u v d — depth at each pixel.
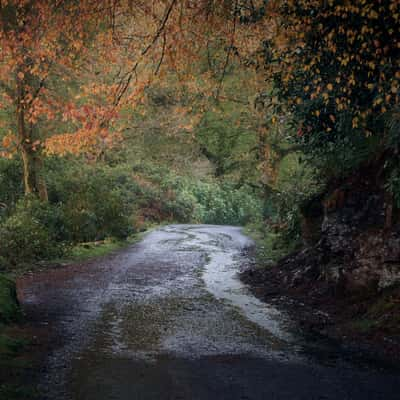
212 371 5.73
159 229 31.03
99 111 9.13
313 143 11.51
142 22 10.40
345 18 7.85
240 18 9.94
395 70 7.65
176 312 9.00
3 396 4.62
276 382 5.39
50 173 23.81
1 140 20.28
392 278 8.62
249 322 8.36
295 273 11.69
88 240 19.94
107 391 5.00
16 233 14.56
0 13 11.44
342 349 6.77
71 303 9.47
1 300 7.76
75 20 10.16
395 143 8.54
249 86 16.44
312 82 8.82
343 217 10.43
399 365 6.04
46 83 16.31
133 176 40.09
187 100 17.17
